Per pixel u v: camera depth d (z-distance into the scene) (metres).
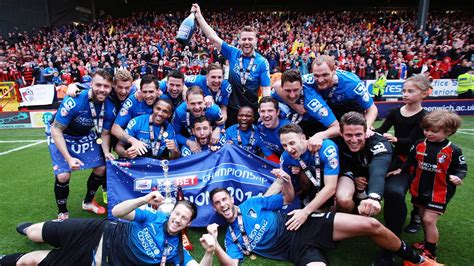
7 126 10.41
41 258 2.51
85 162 3.62
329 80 3.24
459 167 2.70
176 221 2.41
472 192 4.48
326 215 2.75
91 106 3.39
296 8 28.97
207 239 2.27
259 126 3.77
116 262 2.41
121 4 27.39
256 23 24.05
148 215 2.52
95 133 3.70
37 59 16.72
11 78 14.67
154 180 3.50
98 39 19.55
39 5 22.22
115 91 3.61
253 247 2.87
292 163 3.13
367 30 21.59
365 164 2.98
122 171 3.49
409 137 3.20
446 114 2.67
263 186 3.54
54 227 2.55
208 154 3.60
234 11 28.38
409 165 2.97
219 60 14.65
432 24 22.59
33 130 9.92
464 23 23.12
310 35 20.33
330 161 2.85
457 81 12.27
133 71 14.07
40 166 5.97
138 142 3.54
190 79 4.48
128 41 18.73
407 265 2.71
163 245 2.44
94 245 2.47
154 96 3.59
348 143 2.83
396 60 14.12
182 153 3.84
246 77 4.29
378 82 11.98
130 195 3.48
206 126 3.61
